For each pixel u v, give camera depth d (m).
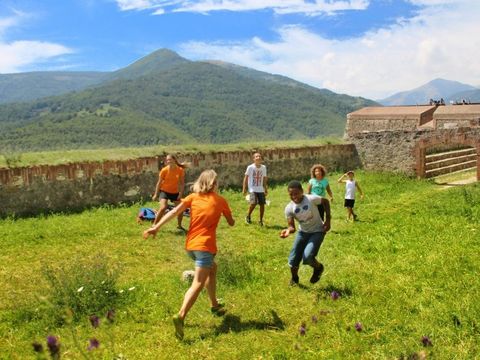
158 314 6.18
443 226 10.52
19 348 5.25
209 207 5.81
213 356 5.09
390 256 8.59
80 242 10.10
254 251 9.38
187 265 8.60
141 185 15.33
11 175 12.78
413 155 20.48
